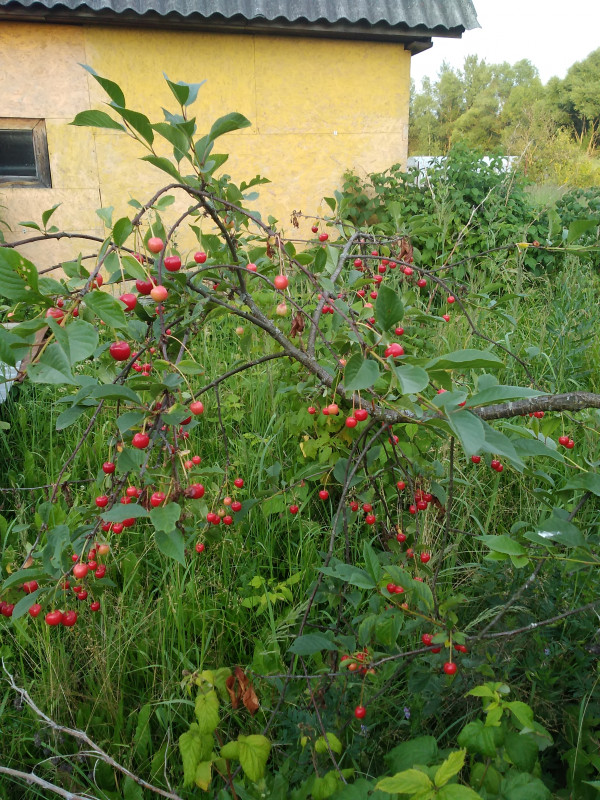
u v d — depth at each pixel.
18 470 3.59
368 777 1.82
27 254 6.74
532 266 6.23
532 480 2.93
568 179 13.00
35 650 2.36
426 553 2.25
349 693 2.05
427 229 2.98
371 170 7.53
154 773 1.94
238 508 2.33
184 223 6.99
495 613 2.17
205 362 4.45
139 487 1.81
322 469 2.65
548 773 1.87
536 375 4.05
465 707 2.03
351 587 2.38
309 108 7.19
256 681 2.10
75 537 1.76
